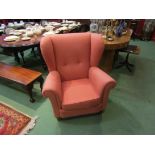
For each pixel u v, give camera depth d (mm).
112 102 2139
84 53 1923
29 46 2508
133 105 2078
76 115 1813
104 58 2734
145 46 4102
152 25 4363
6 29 3029
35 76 2107
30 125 1804
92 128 1763
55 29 3027
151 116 1900
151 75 2768
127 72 2875
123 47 2514
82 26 3660
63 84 1932
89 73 1970
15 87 2498
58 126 1794
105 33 2658
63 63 1919
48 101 2174
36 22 3891
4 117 1921
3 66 2400
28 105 2111
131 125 1782
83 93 1730
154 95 2266
